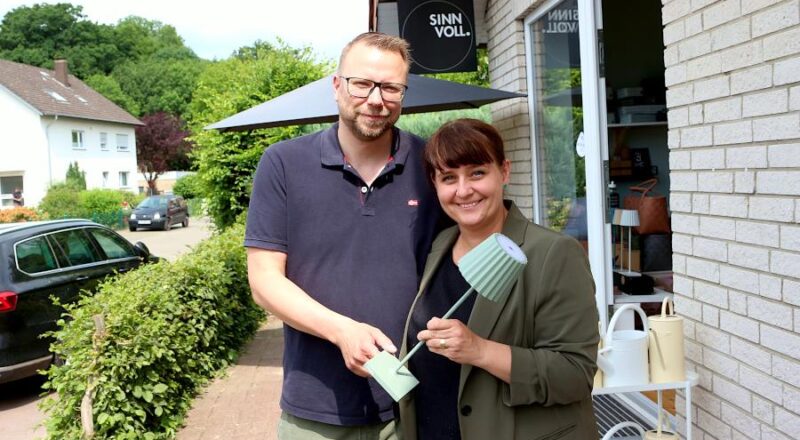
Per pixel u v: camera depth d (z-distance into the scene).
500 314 1.78
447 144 1.83
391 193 2.18
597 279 4.32
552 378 1.69
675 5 3.19
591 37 4.30
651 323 2.97
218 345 6.63
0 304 5.82
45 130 36.28
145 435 4.54
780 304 2.58
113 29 71.25
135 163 46.66
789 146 2.50
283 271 2.18
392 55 2.06
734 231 2.84
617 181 5.88
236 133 10.75
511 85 6.03
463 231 1.93
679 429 3.34
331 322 1.90
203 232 28.42
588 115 4.37
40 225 6.71
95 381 4.32
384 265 2.15
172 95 65.81
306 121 5.74
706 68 2.97
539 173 5.72
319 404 2.14
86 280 6.80
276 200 2.17
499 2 6.32
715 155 2.94
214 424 4.99
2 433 5.54
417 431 2.00
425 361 1.97
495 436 1.78
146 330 4.68
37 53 65.50
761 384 2.71
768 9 2.58
